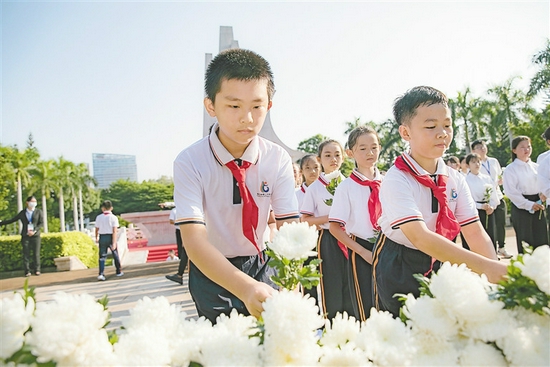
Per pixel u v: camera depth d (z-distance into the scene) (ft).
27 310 2.89
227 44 50.42
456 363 3.14
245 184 7.09
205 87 6.54
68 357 2.69
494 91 90.79
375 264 8.34
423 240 6.44
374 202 11.50
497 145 93.15
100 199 218.59
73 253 48.52
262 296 4.19
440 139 7.05
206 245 5.65
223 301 6.70
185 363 3.20
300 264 4.24
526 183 22.06
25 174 116.37
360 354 3.13
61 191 138.92
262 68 6.16
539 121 78.69
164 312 3.49
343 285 13.08
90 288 28.55
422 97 7.10
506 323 3.13
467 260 5.27
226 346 3.14
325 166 15.83
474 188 25.05
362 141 11.89
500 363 3.11
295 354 2.97
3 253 44.93
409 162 7.41
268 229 7.72
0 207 114.52
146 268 38.93
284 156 7.69
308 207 14.82
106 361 2.78
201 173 6.81
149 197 214.48
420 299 3.34
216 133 6.98
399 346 3.10
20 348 2.73
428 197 7.49
